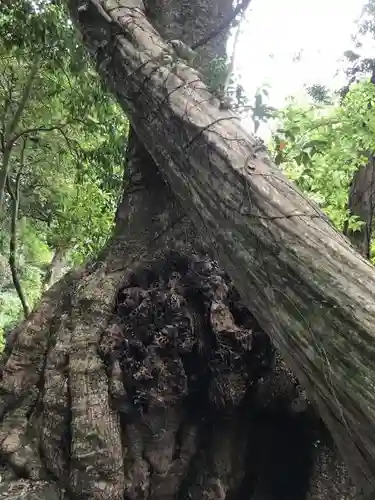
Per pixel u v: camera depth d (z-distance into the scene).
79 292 3.32
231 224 2.23
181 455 3.00
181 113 2.54
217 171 2.33
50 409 2.96
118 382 2.88
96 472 2.71
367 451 1.77
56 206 9.68
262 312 2.11
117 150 6.77
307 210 2.13
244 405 2.96
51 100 7.70
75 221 8.00
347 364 1.81
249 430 3.08
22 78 7.54
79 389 2.87
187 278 3.06
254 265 2.12
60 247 9.27
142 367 2.82
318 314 1.91
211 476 3.01
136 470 2.87
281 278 2.03
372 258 6.14
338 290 1.89
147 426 2.90
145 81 2.83
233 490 3.10
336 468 2.92
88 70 6.30
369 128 4.58
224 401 2.86
